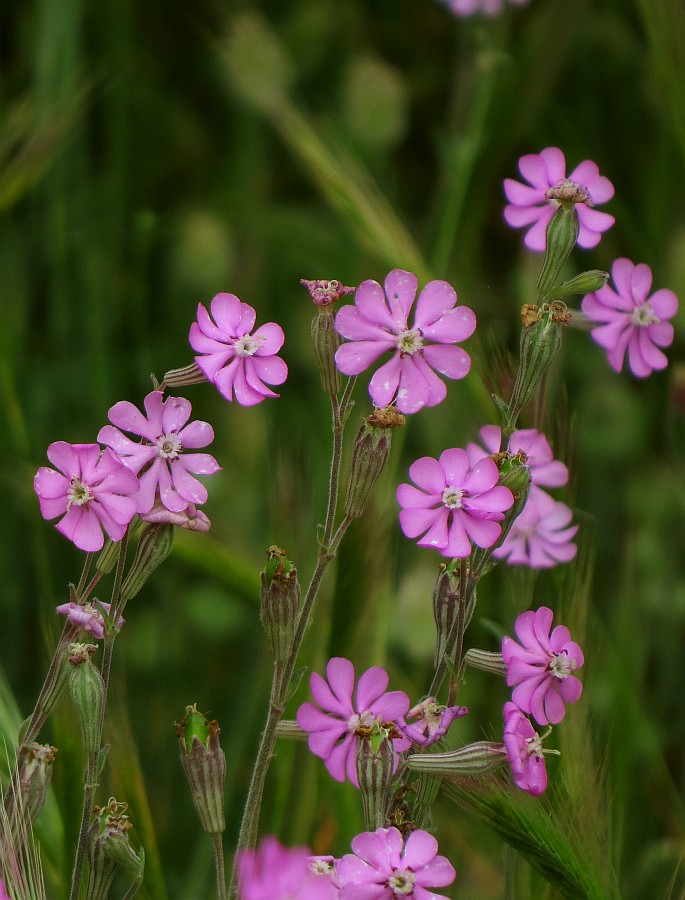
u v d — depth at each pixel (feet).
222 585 2.52
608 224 2.14
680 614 2.60
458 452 2.04
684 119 2.57
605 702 2.33
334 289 2.06
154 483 2.03
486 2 2.93
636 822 2.40
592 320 2.18
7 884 2.01
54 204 2.89
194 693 2.65
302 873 1.93
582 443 2.95
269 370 2.04
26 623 2.68
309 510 2.26
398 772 2.06
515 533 2.19
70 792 2.13
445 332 2.04
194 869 2.40
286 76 2.92
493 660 2.07
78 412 2.95
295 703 2.24
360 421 2.37
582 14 2.87
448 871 1.98
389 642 2.47
